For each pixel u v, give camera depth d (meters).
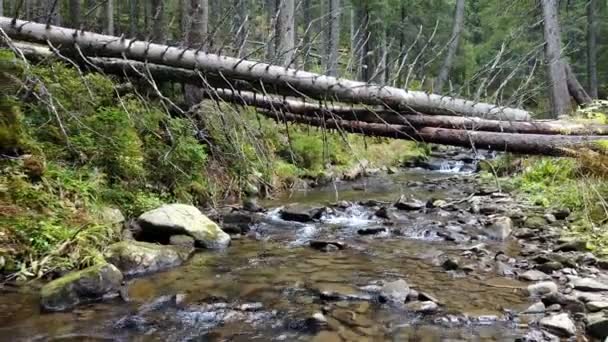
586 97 15.94
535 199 10.00
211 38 6.01
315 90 5.83
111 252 5.89
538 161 11.62
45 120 7.17
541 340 4.28
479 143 6.27
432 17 28.28
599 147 6.30
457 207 10.30
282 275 6.04
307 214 9.31
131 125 7.77
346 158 15.75
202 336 4.37
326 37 19.70
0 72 6.35
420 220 9.25
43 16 5.90
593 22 23.59
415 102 6.05
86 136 7.39
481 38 35.41
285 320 4.71
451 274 6.14
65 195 6.52
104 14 14.48
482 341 4.27
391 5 25.92
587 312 4.82
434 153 21.61
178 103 9.07
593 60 23.55
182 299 5.12
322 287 5.61
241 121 6.50
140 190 7.94
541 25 16.16
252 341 4.29
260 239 7.84
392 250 7.28
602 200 7.39
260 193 11.15
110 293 5.13
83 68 6.57
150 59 5.56
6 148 6.35
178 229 7.00
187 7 9.89
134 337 4.29
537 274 5.97
